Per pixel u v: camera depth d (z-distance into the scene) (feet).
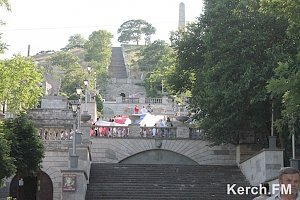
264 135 135.13
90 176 126.00
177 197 112.98
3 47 94.22
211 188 119.34
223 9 118.93
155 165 135.03
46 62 418.72
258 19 114.62
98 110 276.00
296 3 70.95
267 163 113.70
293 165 96.53
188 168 134.72
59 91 301.43
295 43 109.09
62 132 134.00
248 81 111.34
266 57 113.09
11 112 154.10
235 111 119.14
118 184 120.26
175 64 154.71
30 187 138.62
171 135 157.58
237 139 138.41
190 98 147.74
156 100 306.35
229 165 142.51
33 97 164.66
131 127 157.07
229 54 117.60
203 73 125.39
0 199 114.32
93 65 394.32
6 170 81.41
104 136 155.22
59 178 129.39
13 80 144.05
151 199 111.65
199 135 156.87
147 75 383.45
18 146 92.73
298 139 118.62
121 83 390.42
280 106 109.60
